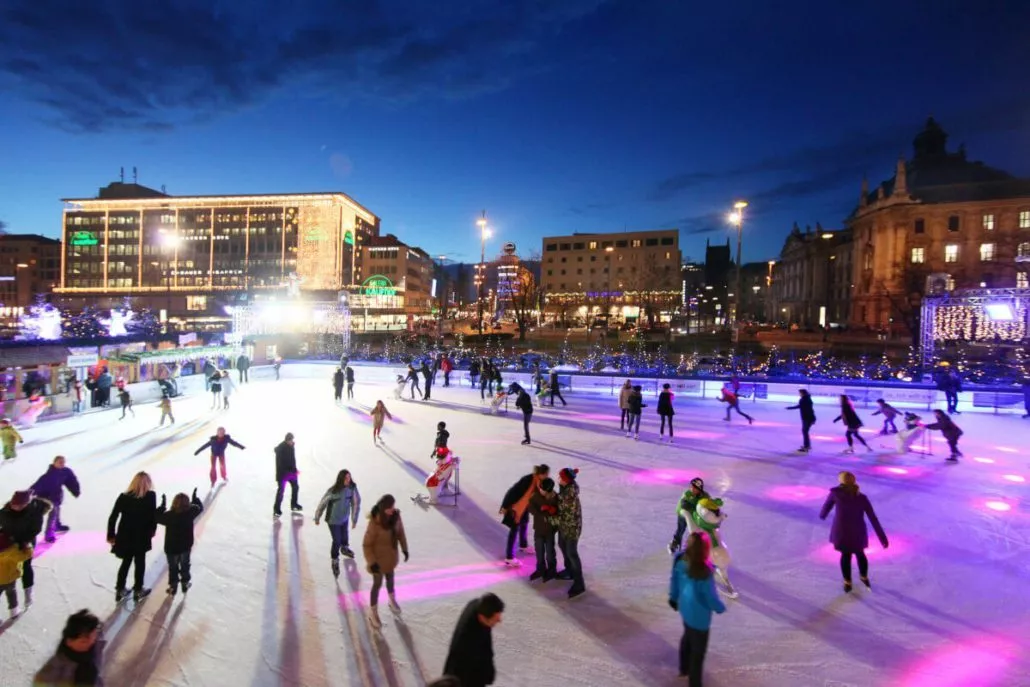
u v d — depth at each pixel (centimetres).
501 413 2000
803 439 1479
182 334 3306
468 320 9512
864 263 7981
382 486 1112
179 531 665
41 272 12475
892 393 2197
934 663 560
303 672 542
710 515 696
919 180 8188
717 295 15138
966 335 2792
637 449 1441
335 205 11769
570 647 582
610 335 6725
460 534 872
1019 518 959
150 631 608
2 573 614
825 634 609
